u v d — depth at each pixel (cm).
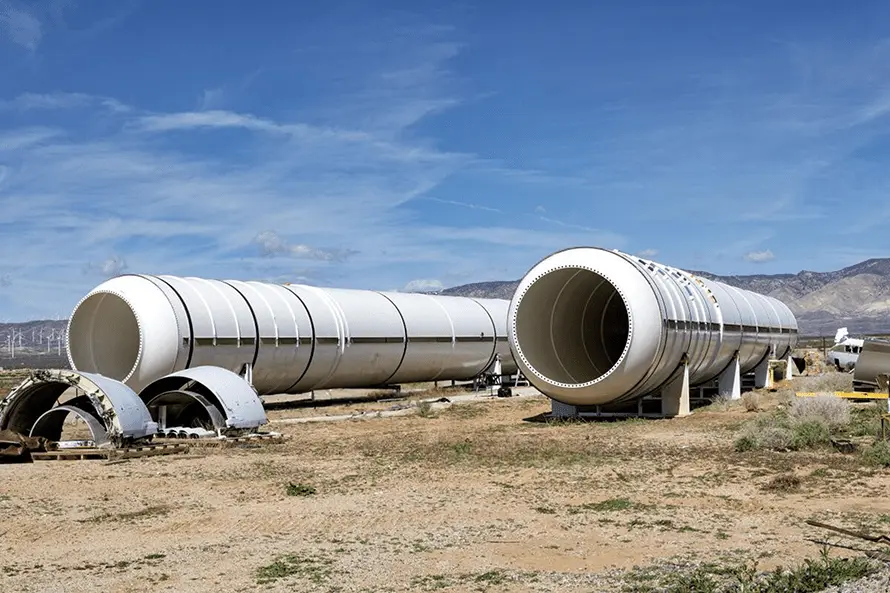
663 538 1243
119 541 1279
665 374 2958
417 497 1591
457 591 998
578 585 1006
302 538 1280
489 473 1842
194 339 3194
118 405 2322
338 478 1819
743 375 4744
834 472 1753
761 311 4275
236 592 1009
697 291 3359
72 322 3331
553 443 2305
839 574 981
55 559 1176
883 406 2816
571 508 1470
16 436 2223
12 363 17962
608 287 3447
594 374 3394
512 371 5281
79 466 2044
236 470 1947
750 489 1611
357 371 4022
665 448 2144
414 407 3638
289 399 4253
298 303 3769
